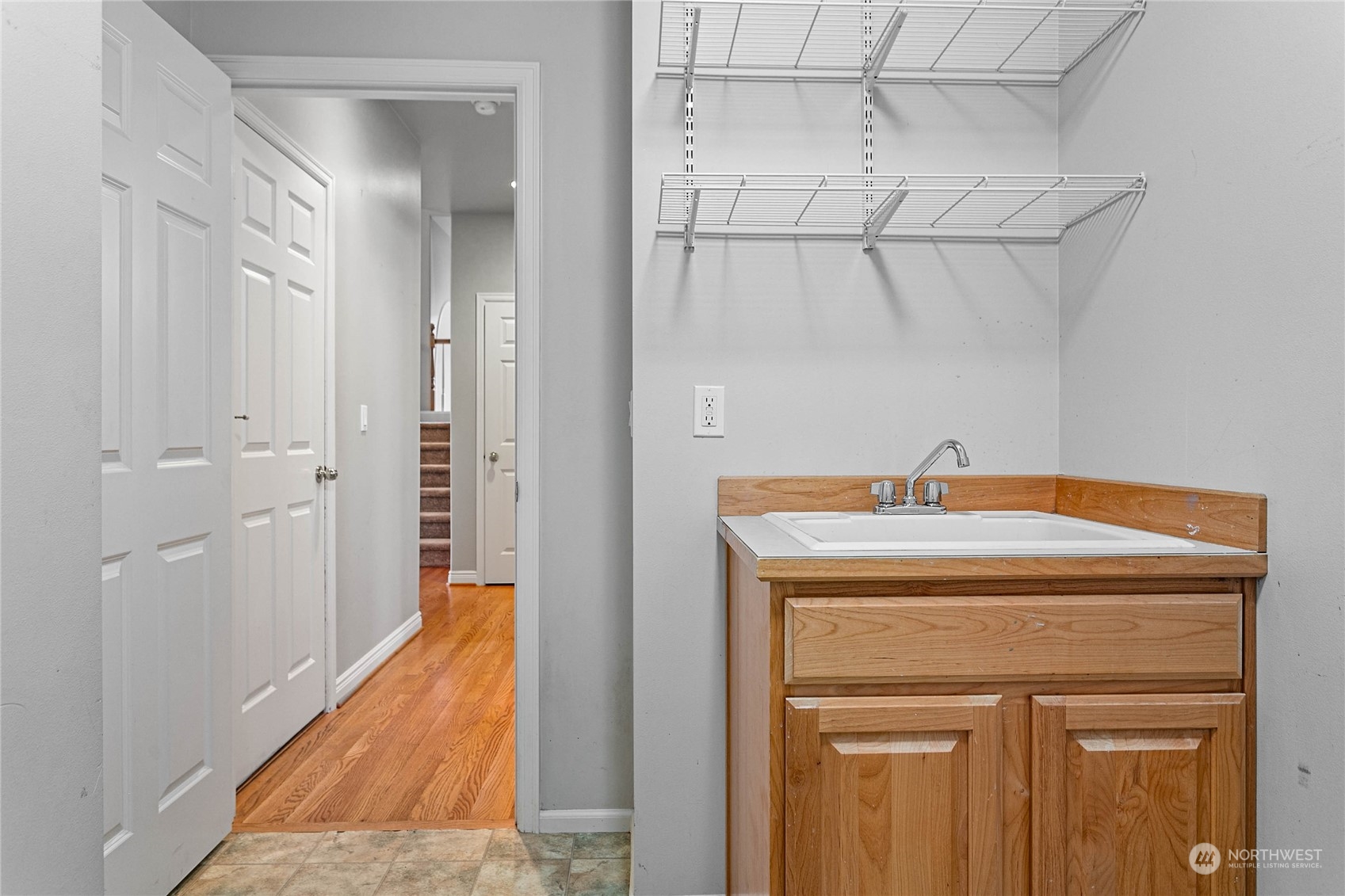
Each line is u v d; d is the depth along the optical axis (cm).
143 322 159
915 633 113
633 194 165
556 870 181
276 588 244
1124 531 136
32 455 79
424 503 634
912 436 168
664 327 166
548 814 200
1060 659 113
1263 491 113
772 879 114
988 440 169
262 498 234
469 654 360
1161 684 115
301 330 262
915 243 168
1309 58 105
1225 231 120
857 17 164
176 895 169
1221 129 121
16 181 77
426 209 530
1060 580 115
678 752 165
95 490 90
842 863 113
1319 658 104
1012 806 114
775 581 114
